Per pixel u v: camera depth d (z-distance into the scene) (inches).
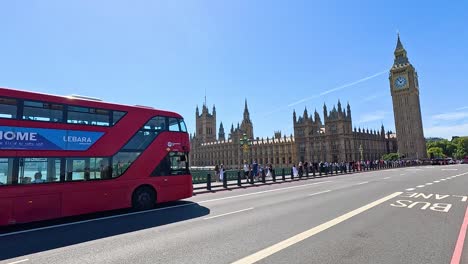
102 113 553.3
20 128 462.0
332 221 429.4
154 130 623.2
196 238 354.6
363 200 636.7
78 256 304.2
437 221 421.1
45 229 437.4
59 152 493.0
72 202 498.6
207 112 7534.5
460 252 287.7
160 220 478.9
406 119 5310.0
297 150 5196.9
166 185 620.4
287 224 414.9
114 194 546.9
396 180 1196.5
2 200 438.0
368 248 302.4
